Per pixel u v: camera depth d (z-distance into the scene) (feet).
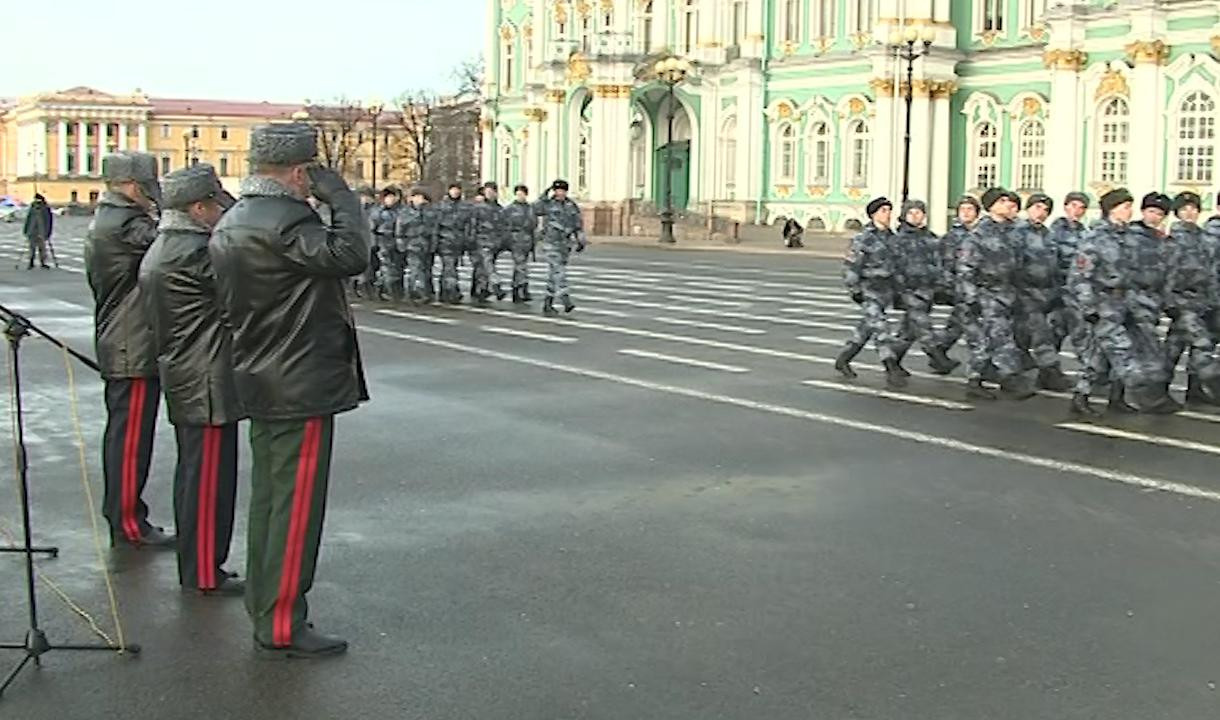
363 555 24.71
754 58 183.52
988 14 161.58
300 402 19.13
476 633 20.43
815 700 17.81
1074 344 44.37
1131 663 19.21
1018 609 21.65
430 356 55.06
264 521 19.48
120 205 25.46
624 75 193.06
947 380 48.06
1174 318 42.32
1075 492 30.07
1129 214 40.78
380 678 18.61
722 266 124.47
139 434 25.46
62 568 24.14
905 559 24.53
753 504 28.81
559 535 26.17
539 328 66.23
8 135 472.44
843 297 85.61
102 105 423.64
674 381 47.55
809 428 38.17
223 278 19.24
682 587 22.77
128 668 19.06
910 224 47.96
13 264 126.41
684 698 17.87
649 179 206.28
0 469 32.68
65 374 49.42
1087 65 142.51
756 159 185.57
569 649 19.72
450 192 81.56
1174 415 40.98
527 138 227.20
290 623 19.42
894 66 161.68
